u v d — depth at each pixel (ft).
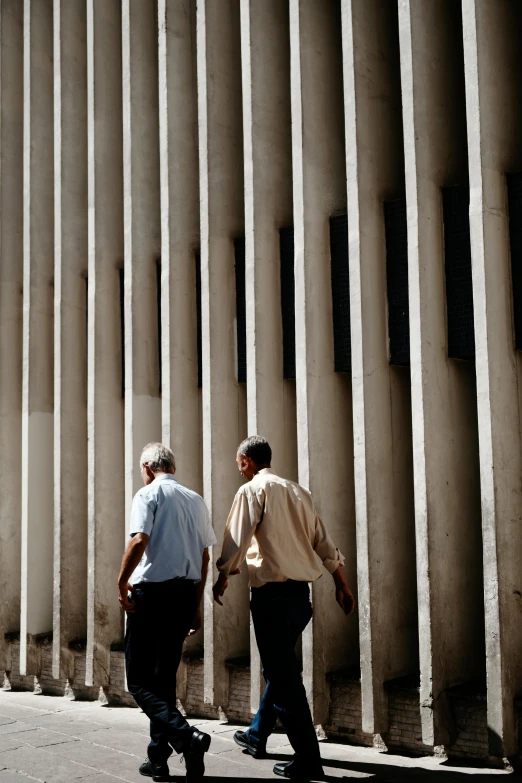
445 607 17.84
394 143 20.52
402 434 19.76
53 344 28.40
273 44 22.34
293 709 15.48
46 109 28.73
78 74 27.66
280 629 15.58
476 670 18.40
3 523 28.68
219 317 22.57
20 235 29.76
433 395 18.20
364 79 19.98
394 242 19.77
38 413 27.89
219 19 23.39
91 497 25.08
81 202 27.45
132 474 24.18
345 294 20.48
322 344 20.45
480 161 17.51
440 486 18.11
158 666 15.38
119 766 16.63
